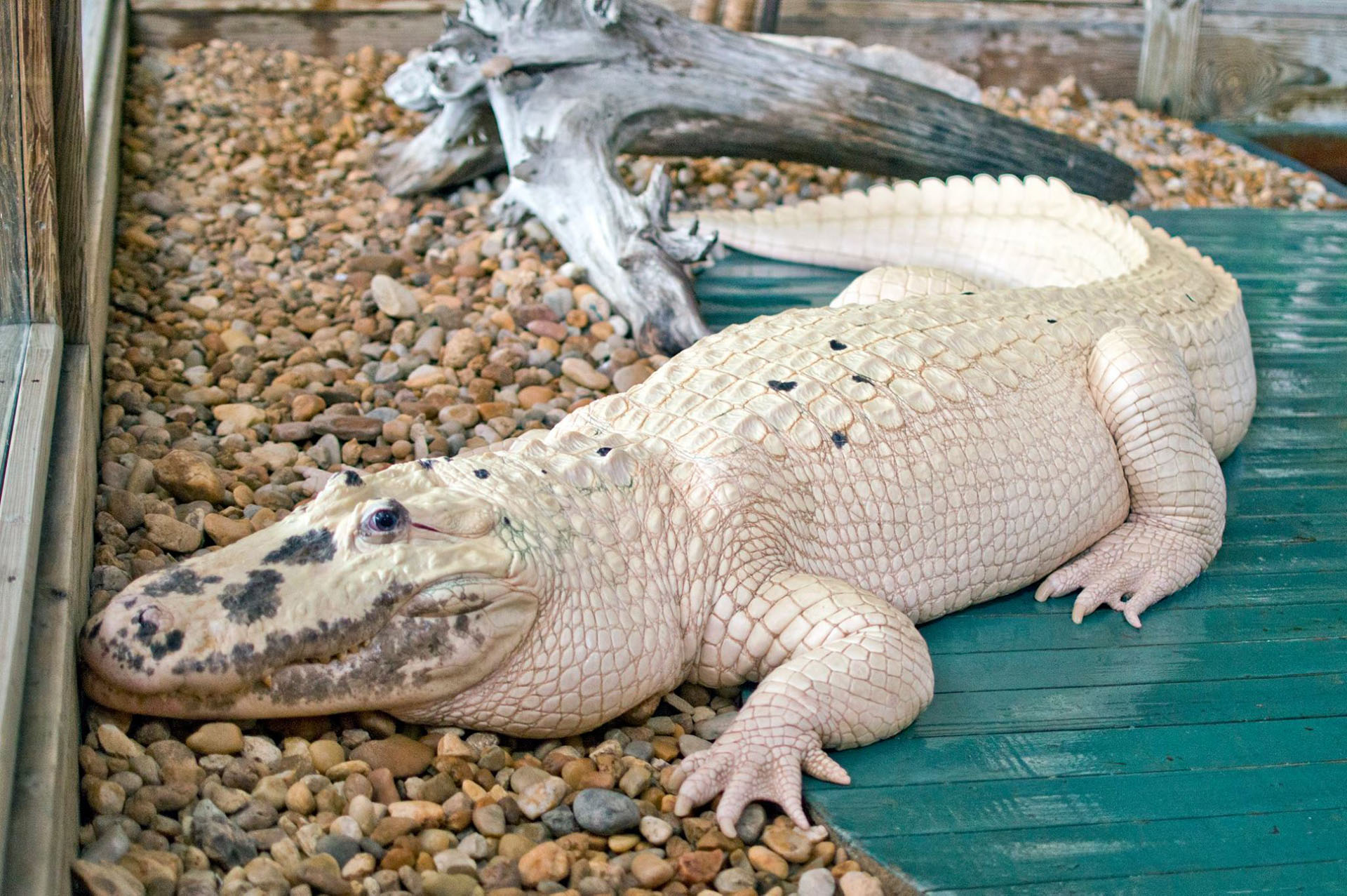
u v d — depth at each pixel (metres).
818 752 1.91
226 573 1.81
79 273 2.13
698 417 2.08
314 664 1.81
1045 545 2.20
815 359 2.16
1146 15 4.49
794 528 2.03
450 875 1.74
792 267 3.16
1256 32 4.55
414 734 1.90
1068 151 3.63
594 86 3.00
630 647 1.92
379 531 1.82
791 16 4.24
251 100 3.66
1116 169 3.75
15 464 1.85
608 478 1.97
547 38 2.95
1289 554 2.34
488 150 3.22
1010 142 3.53
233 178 3.27
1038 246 2.88
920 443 2.11
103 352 2.46
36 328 2.07
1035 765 1.95
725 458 2.02
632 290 2.73
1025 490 2.16
